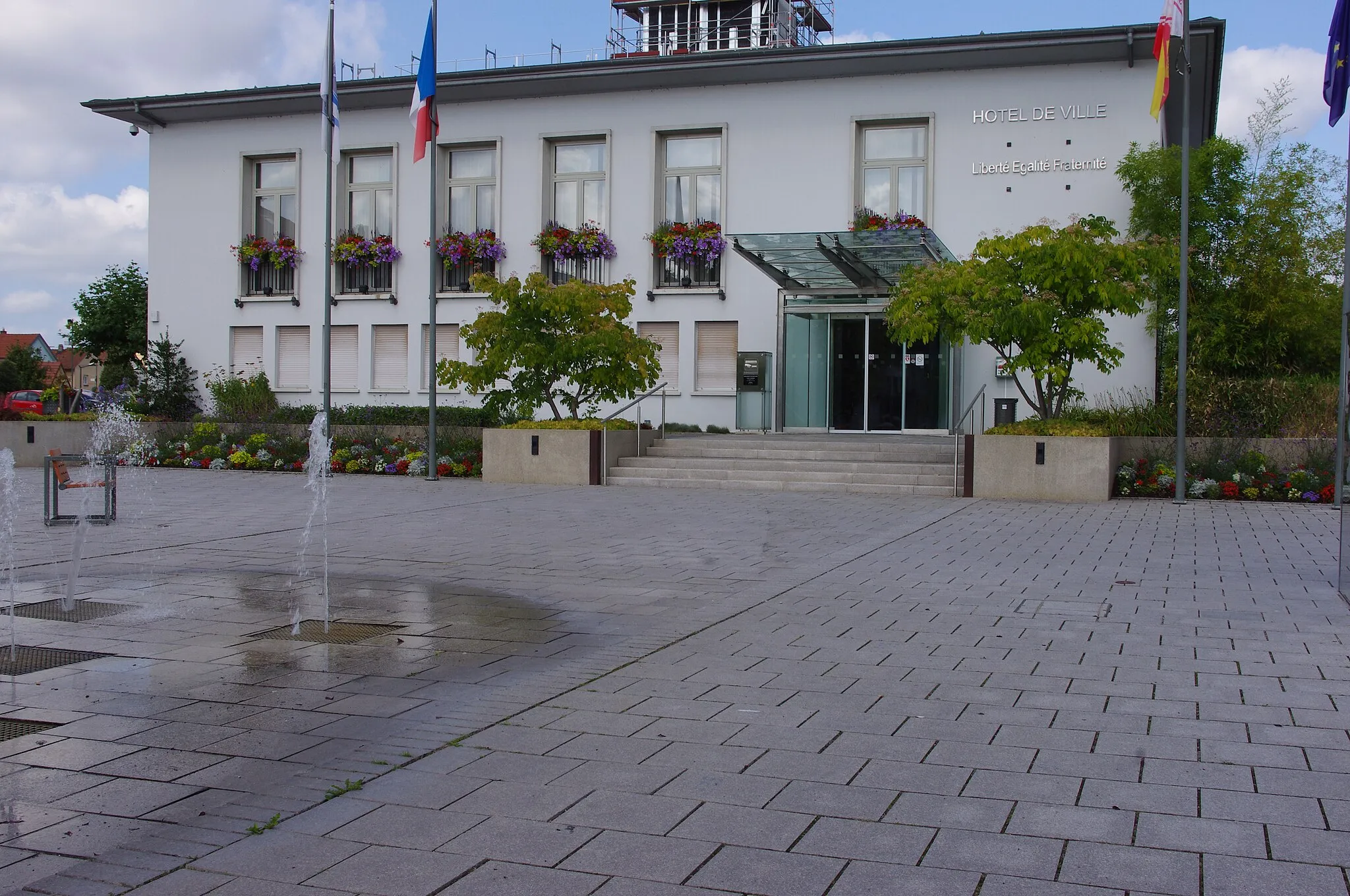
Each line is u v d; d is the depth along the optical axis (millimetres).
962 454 17438
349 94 26984
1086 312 16203
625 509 14828
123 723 5312
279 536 12227
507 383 26453
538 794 4367
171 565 10180
